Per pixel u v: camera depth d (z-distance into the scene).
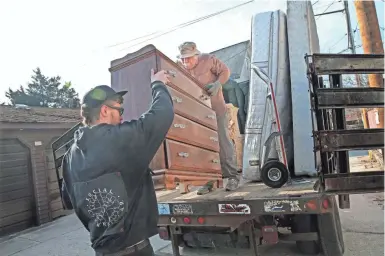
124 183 1.63
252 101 4.27
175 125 2.65
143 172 1.72
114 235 1.61
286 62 4.41
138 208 1.69
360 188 2.63
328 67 2.73
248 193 3.29
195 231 3.51
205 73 3.98
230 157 3.89
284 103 4.24
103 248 1.63
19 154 7.08
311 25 4.93
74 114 10.76
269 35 4.50
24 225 6.94
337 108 2.70
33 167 7.25
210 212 3.12
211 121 3.61
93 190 1.60
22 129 7.06
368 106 2.70
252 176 4.10
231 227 3.06
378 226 4.63
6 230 6.57
